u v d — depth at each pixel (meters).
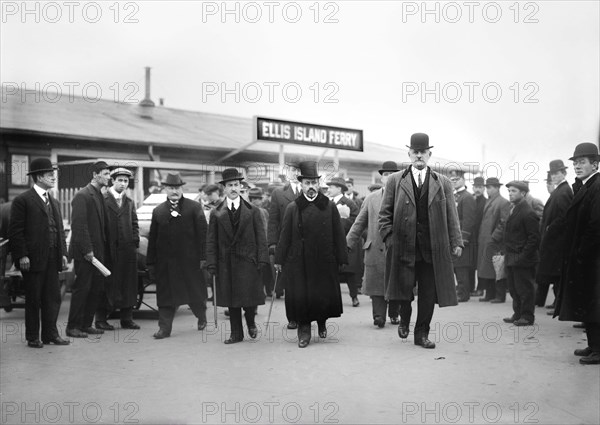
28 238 7.12
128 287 8.46
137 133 15.55
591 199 6.07
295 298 6.98
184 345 7.19
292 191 9.46
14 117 14.08
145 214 10.52
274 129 13.05
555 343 7.00
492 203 10.73
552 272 8.52
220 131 18.09
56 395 5.18
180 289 7.87
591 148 6.23
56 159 14.30
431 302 6.84
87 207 7.89
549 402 4.80
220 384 5.45
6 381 5.63
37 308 7.18
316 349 6.81
